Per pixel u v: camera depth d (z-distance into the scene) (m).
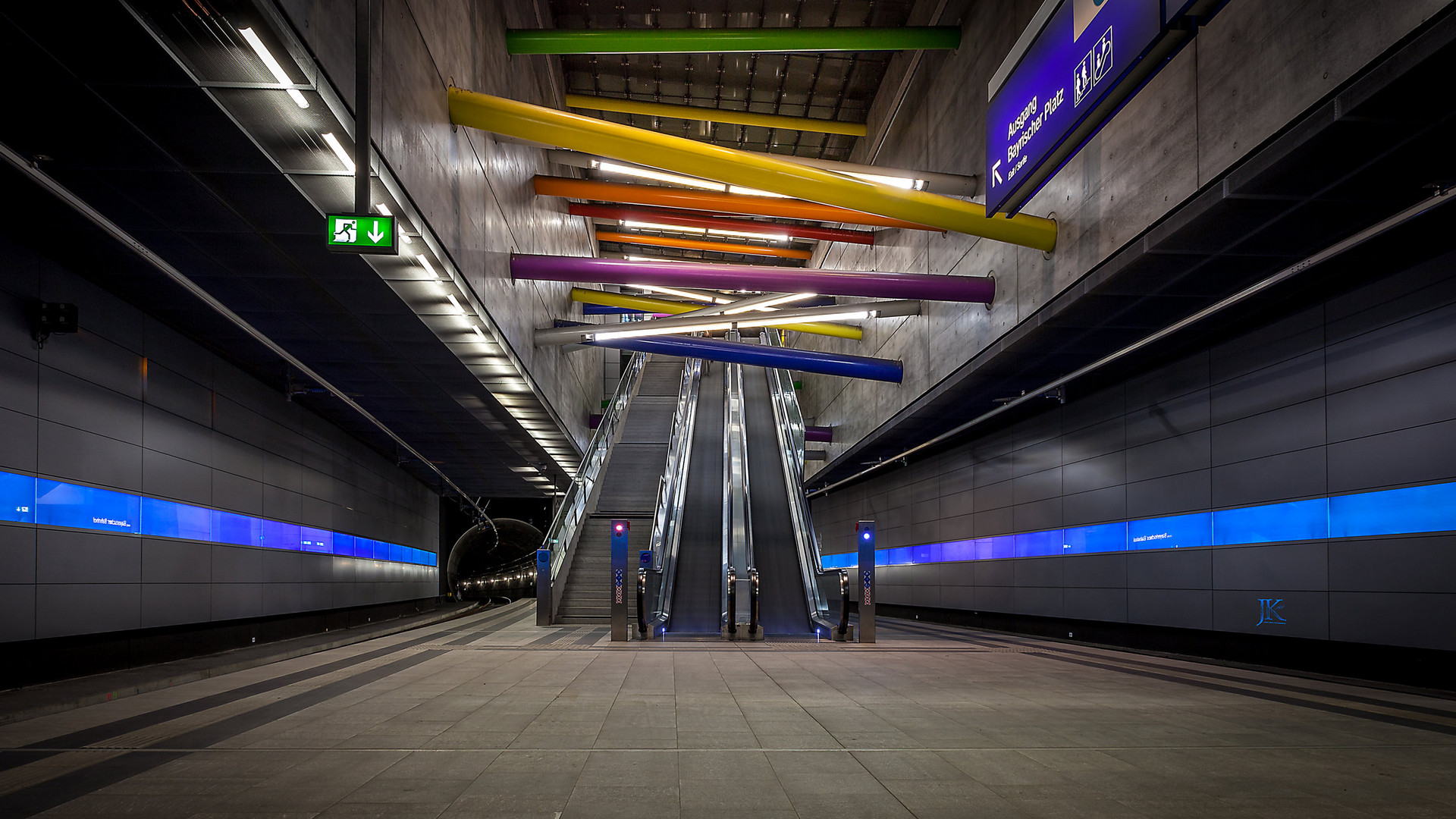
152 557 11.35
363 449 21.11
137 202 8.71
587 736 6.30
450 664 10.91
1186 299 11.34
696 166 12.05
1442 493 8.79
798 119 22.16
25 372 8.99
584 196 18.89
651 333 17.97
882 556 26.72
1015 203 9.73
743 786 4.92
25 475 8.95
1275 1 7.70
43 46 6.29
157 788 4.84
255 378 14.76
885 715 7.21
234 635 13.79
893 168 15.48
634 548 20.78
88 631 9.91
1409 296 9.28
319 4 7.35
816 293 14.76
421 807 4.49
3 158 6.38
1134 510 14.20
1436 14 5.95
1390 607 9.36
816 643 13.98
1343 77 6.82
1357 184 7.99
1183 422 13.06
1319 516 10.38
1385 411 9.52
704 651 12.48
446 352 14.52
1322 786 5.00
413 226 10.30
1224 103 8.41
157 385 11.58
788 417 24.55
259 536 14.78
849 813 4.44
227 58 6.60
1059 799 4.72
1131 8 6.76
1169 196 9.30
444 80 11.77
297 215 9.14
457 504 34.94
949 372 16.39
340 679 9.40
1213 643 12.21
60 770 5.26
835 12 19.08
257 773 5.19
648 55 20.94
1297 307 10.85
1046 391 14.02
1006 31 14.03
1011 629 18.30
